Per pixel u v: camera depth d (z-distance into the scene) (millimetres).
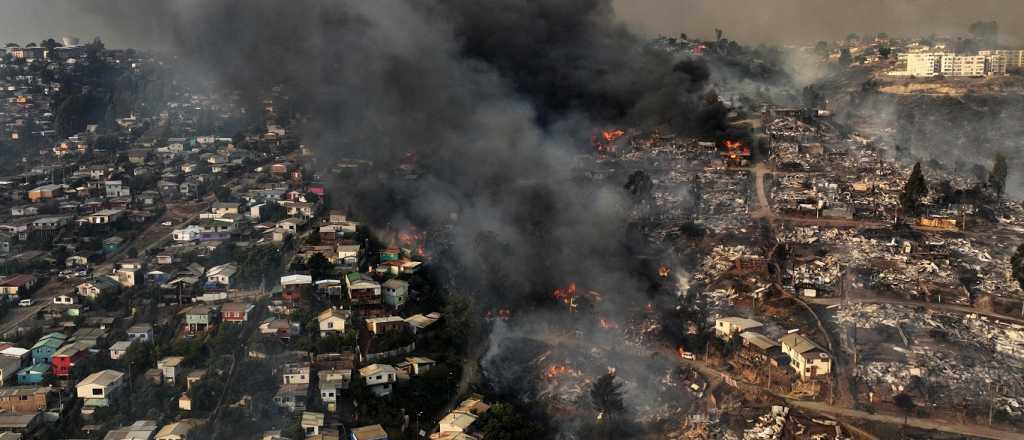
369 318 111125
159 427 90000
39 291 123250
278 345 103500
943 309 117625
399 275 125875
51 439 89375
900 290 123938
